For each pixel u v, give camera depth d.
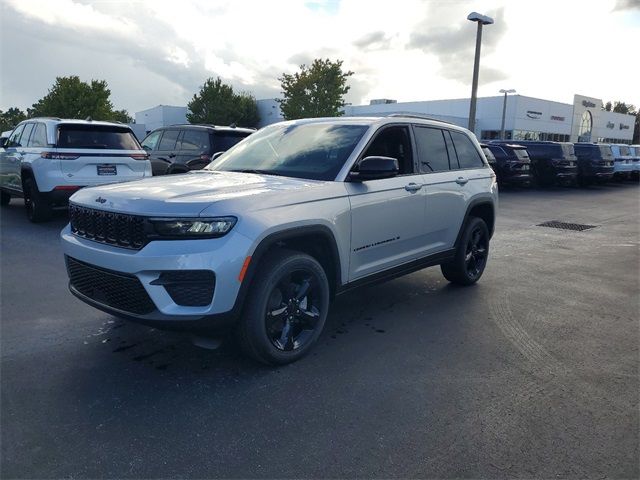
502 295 5.75
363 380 3.57
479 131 52.31
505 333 4.56
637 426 3.07
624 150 25.03
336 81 34.38
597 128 63.84
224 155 5.05
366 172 4.00
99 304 3.54
